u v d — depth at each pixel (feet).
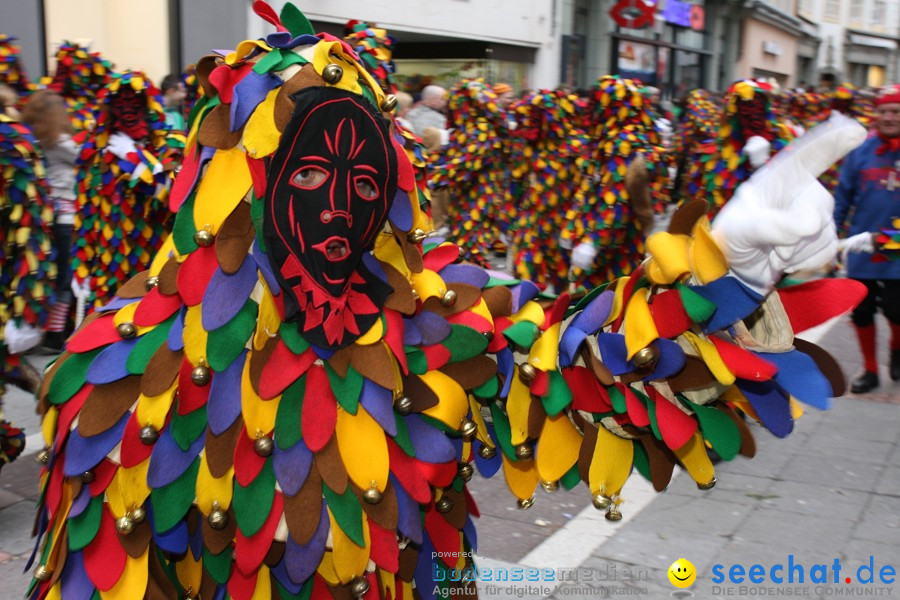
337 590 5.11
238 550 4.87
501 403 5.58
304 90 4.82
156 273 5.24
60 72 22.67
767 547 11.84
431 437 5.19
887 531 12.41
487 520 12.54
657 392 5.30
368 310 5.01
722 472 14.56
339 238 4.80
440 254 5.83
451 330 5.33
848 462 15.06
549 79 60.59
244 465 4.87
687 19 82.28
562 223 21.21
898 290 18.29
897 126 17.60
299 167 4.81
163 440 4.92
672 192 31.73
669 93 82.38
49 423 5.29
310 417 4.90
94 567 4.96
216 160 4.92
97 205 16.28
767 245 4.79
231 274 4.90
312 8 40.40
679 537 12.10
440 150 28.53
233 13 36.78
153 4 34.47
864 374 19.24
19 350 11.75
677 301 5.11
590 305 5.51
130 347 5.07
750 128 17.53
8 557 11.32
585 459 5.41
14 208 11.55
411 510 5.11
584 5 67.67
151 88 16.46
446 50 54.34
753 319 5.44
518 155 21.95
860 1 130.52
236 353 4.89
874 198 17.88
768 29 104.94
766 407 5.37
